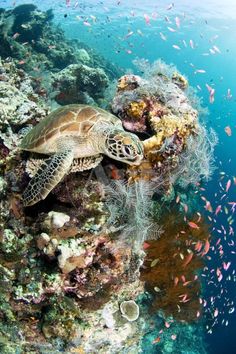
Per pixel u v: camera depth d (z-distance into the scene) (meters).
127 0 14.73
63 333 1.90
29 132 2.05
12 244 1.85
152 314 2.86
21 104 2.33
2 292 1.86
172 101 2.61
